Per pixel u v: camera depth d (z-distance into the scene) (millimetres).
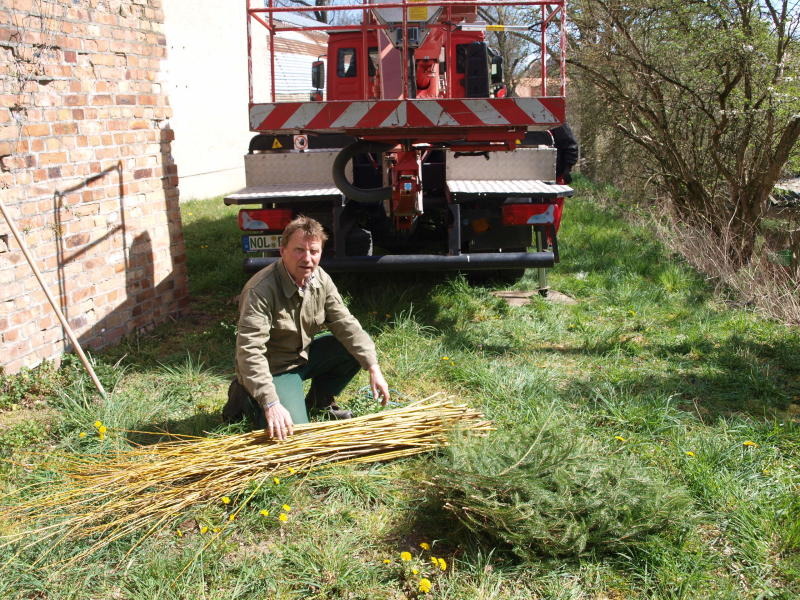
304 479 3324
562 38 5621
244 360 3424
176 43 13680
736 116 8188
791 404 4465
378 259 5848
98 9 5164
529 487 2951
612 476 3096
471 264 5852
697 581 2756
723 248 7855
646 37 9156
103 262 5320
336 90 8070
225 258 8438
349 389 4551
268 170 6742
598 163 15289
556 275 7797
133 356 5203
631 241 9477
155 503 3115
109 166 5348
